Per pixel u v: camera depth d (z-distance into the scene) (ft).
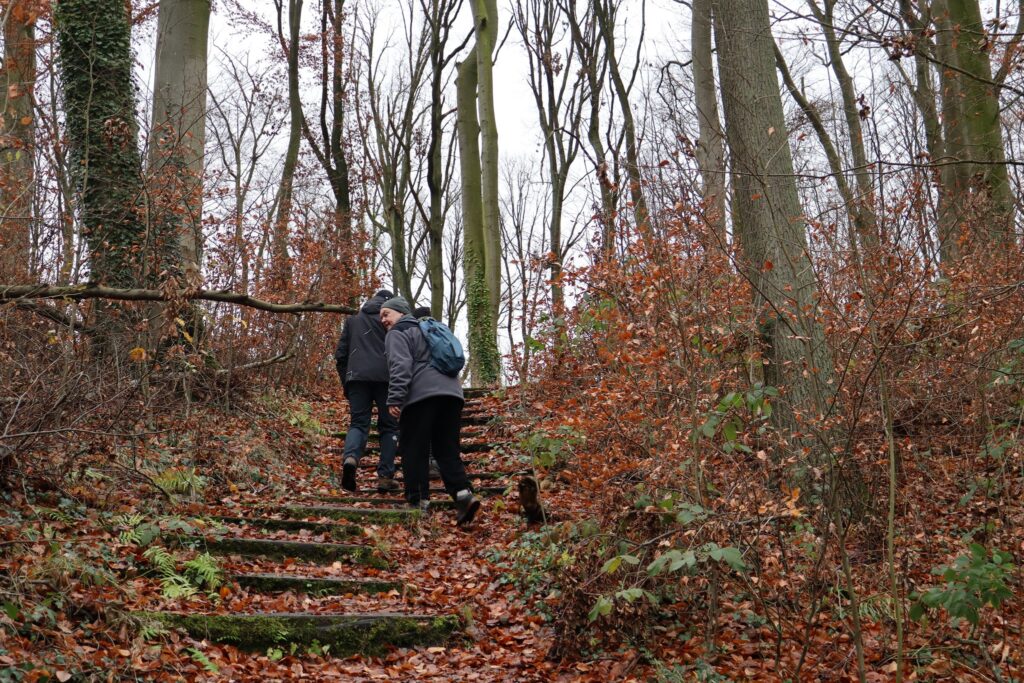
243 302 20.85
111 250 26.25
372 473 27.81
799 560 13.79
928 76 33.71
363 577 17.88
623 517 14.83
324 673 13.56
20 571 13.39
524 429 28.04
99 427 18.72
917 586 14.71
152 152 30.12
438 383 21.24
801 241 20.34
